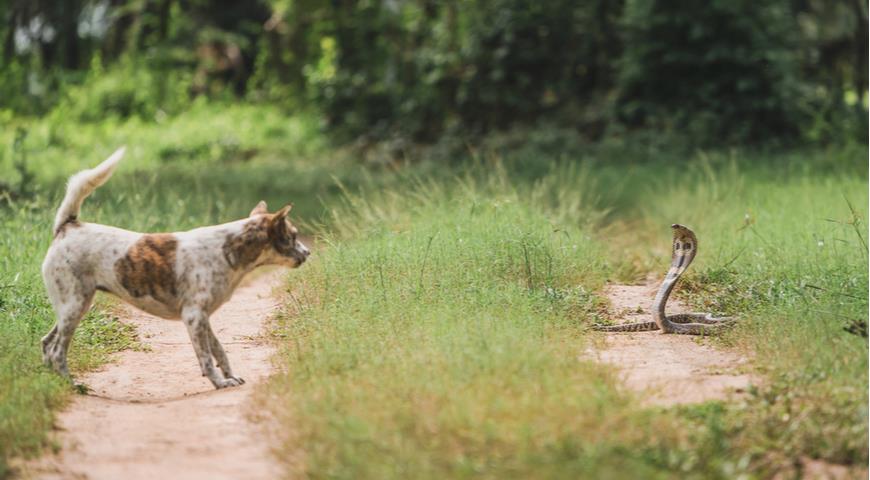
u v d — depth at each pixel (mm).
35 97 60344
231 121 56719
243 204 31469
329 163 45906
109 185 33531
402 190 27844
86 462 10125
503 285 17125
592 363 12359
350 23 55094
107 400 12891
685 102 43281
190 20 64500
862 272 16578
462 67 50062
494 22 48656
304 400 10984
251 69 66938
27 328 15141
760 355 13297
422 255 18484
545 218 21781
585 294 17859
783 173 32250
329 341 13492
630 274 21297
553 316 15234
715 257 20438
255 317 18484
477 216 21703
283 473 9648
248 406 11984
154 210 24828
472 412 10094
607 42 48000
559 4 48250
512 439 9570
